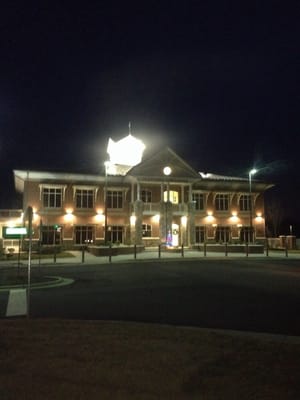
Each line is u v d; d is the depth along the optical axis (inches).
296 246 1962.4
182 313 404.8
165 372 205.8
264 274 812.6
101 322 330.6
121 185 1836.9
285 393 179.8
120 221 1829.5
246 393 179.9
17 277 726.5
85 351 242.2
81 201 1782.7
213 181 1929.1
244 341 267.7
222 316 390.0
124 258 1250.6
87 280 706.8
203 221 1956.2
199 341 266.2
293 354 237.3
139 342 262.7
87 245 1679.4
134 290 575.8
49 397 174.9
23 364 217.9
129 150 2110.0
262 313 404.8
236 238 1995.6
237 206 2017.7
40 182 1715.1
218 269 932.6
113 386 187.3
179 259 1238.3
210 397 175.8
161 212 1747.0
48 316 391.9
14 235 561.0
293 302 471.8
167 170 1758.1
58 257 1304.1
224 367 213.6
